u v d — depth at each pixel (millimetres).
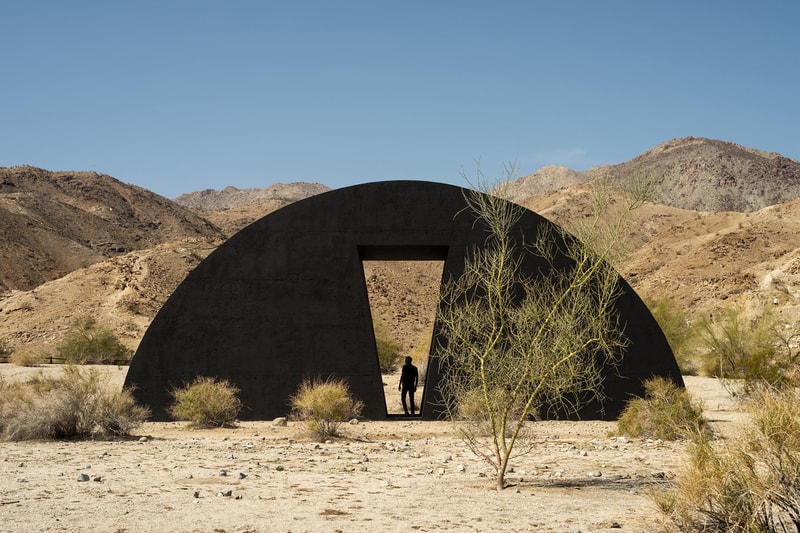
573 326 10945
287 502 9328
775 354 21781
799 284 66750
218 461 13336
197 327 21906
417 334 70188
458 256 21688
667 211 165500
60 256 141625
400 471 12461
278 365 21672
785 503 6617
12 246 133875
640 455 14766
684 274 103500
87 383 17984
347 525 8031
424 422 20641
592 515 8602
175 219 185500
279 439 17344
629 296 21531
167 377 21672
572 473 12336
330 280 22031
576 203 149625
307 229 22250
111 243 156250
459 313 11945
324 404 17984
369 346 21750
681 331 45438
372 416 21344
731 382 25891
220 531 7668
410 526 8016
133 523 7906
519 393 11758
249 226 22297
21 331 66312
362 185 22312
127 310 71875
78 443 16141
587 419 21234
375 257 24516
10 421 17047
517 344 11164
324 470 12445
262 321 21906
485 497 9875
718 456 7258
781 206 126188
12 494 9492
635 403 18781
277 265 22125
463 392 12094
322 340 21781
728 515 6832
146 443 16234
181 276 83750
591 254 11289
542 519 8391
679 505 7211
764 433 6941
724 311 51344
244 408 21484
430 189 22125
